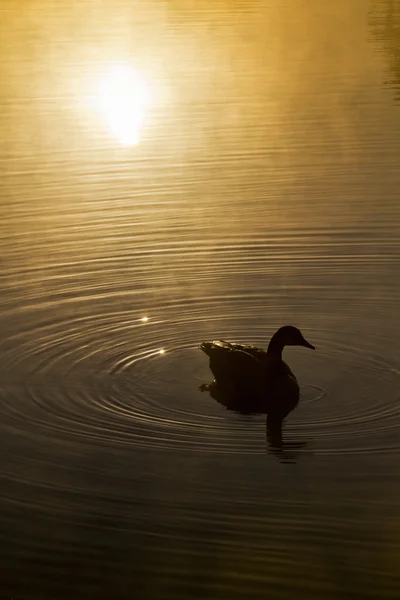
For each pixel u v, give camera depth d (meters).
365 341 12.76
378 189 19.14
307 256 15.88
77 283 14.92
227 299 14.27
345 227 17.11
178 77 29.64
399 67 29.84
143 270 15.47
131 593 7.88
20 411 11.02
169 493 9.29
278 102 26.33
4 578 8.11
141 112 25.86
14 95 27.83
